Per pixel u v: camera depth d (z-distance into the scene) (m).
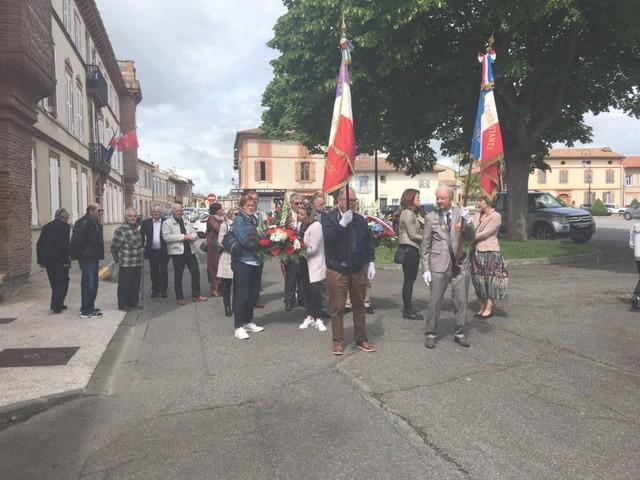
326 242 6.03
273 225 7.51
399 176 60.56
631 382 5.01
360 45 14.02
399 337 6.76
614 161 74.19
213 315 8.72
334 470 3.51
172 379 5.49
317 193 7.88
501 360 5.74
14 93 10.30
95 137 27.22
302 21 18.28
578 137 21.05
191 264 10.02
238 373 5.57
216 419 4.41
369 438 3.95
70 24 21.61
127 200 43.72
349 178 6.05
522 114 15.37
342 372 5.46
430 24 15.19
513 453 3.68
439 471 3.46
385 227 8.16
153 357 6.34
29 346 6.77
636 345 6.14
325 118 18.86
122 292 9.25
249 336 7.14
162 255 10.71
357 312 6.19
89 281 8.57
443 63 14.84
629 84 16.69
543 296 9.14
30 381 5.38
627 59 15.95
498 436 3.94
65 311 9.07
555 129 19.12
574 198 74.31
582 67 16.31
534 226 19.52
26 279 11.48
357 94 17.05
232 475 3.49
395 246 8.25
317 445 3.87
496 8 12.77
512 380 5.11
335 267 6.02
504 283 7.50
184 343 6.92
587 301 8.60
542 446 3.77
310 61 17.50
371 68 15.91
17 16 9.97
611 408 4.42
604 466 3.49
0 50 9.81
